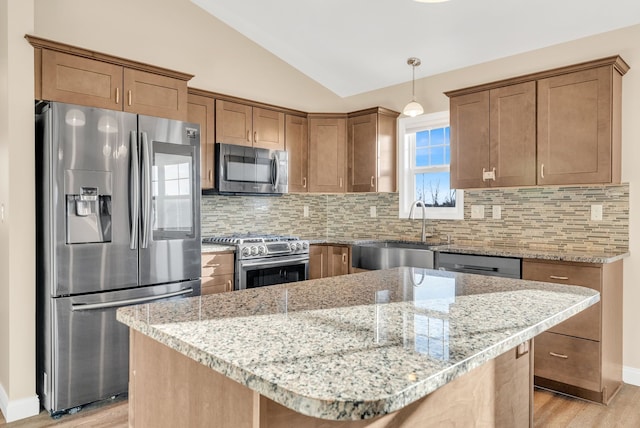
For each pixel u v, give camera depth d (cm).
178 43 374
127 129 270
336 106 488
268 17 395
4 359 255
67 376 249
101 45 330
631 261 296
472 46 363
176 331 104
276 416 86
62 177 245
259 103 402
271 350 90
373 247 388
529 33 333
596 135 283
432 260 346
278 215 455
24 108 247
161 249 285
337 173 441
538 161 307
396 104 439
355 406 66
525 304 133
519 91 316
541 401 270
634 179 295
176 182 293
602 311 261
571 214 324
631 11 290
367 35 381
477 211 378
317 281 176
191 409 105
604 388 265
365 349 90
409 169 437
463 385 122
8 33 242
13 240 245
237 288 346
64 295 247
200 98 364
